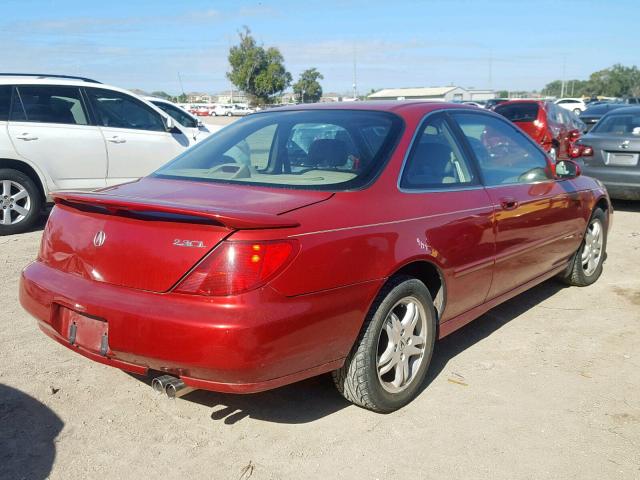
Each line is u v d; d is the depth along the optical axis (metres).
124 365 2.93
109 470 2.91
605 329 4.79
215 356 2.67
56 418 3.33
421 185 3.64
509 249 4.25
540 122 13.23
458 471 2.96
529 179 4.65
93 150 7.95
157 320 2.74
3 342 4.27
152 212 2.86
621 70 115.88
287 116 4.12
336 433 3.25
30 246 6.91
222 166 3.75
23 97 7.52
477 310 4.14
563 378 3.94
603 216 5.89
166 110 11.76
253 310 2.69
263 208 2.97
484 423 3.39
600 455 3.11
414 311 3.53
